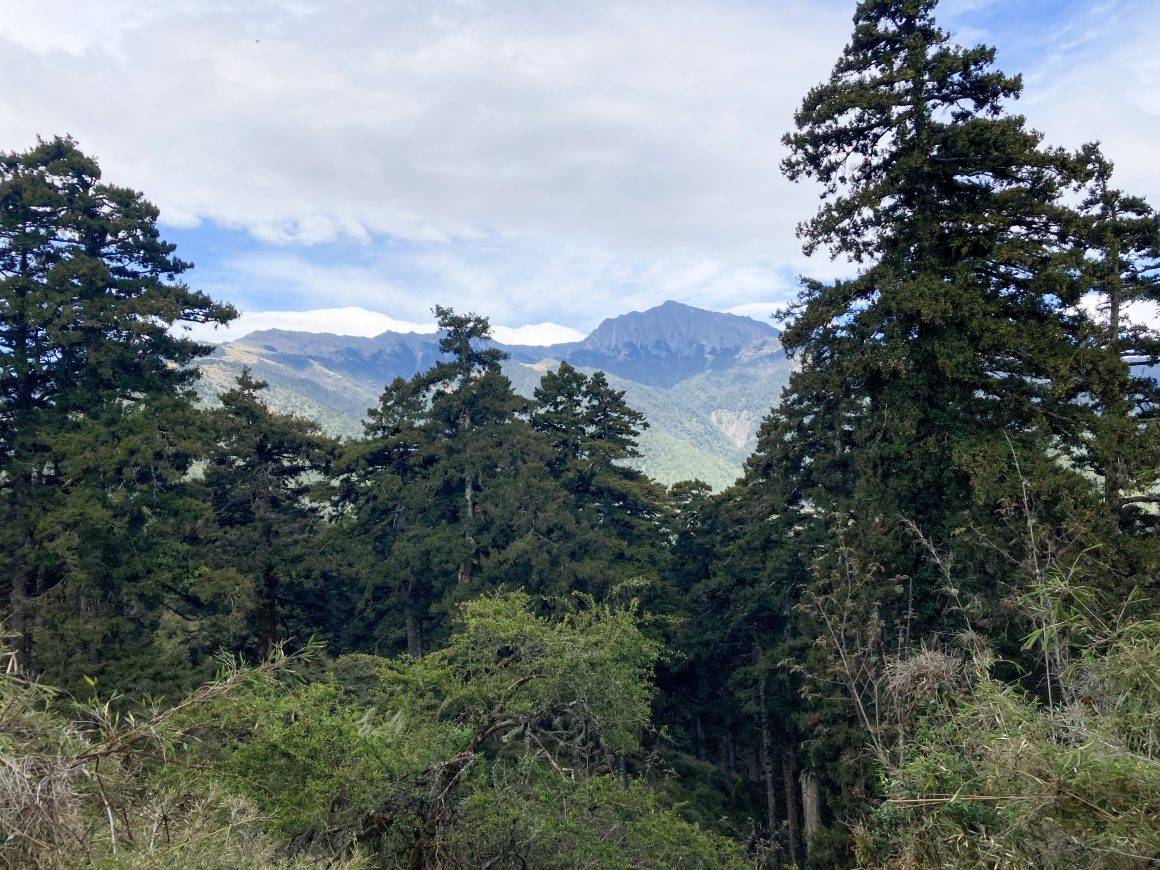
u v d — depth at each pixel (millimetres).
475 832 8828
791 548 21578
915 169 13766
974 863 2984
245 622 24203
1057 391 12336
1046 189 13289
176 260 24594
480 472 29594
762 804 28531
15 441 19625
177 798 3650
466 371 32312
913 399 14172
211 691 3977
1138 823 2271
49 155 22047
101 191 22766
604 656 10188
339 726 8281
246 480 25953
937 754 3490
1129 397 16422
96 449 18734
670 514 31703
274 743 7523
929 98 14148
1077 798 2420
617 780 10320
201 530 21734
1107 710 2830
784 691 24109
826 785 21578
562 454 31922
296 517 27172
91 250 22359
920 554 13000
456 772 8938
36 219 21281
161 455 20500
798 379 19969
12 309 19359
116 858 2693
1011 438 13125
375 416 31781
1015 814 2684
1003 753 2830
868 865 4199
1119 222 16141
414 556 27406
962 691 4164
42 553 18500
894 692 4777
